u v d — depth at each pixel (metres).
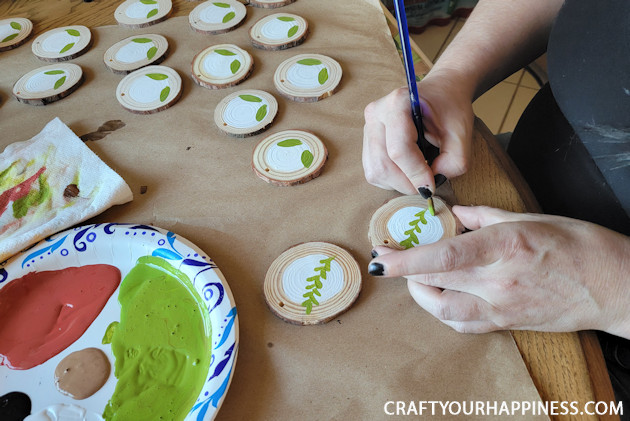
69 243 0.63
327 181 0.70
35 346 0.57
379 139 0.67
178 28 1.00
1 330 0.59
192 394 0.52
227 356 0.51
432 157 0.69
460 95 0.70
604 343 0.66
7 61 0.96
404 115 0.64
